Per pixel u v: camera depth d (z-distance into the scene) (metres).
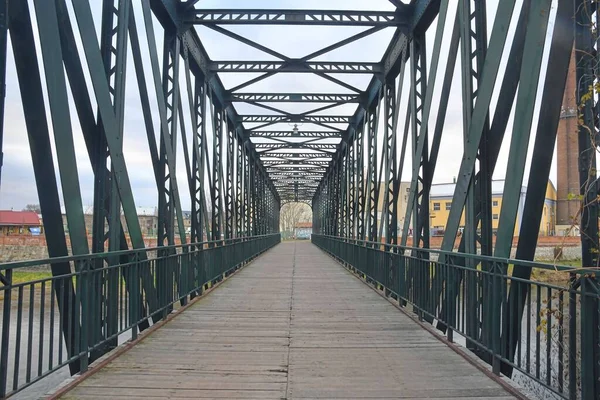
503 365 4.38
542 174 3.98
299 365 4.55
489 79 5.17
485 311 4.51
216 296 9.23
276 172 35.62
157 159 7.30
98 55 5.13
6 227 24.03
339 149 23.88
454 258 5.50
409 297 7.36
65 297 4.11
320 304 8.29
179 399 3.62
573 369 3.14
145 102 6.95
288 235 91.00
